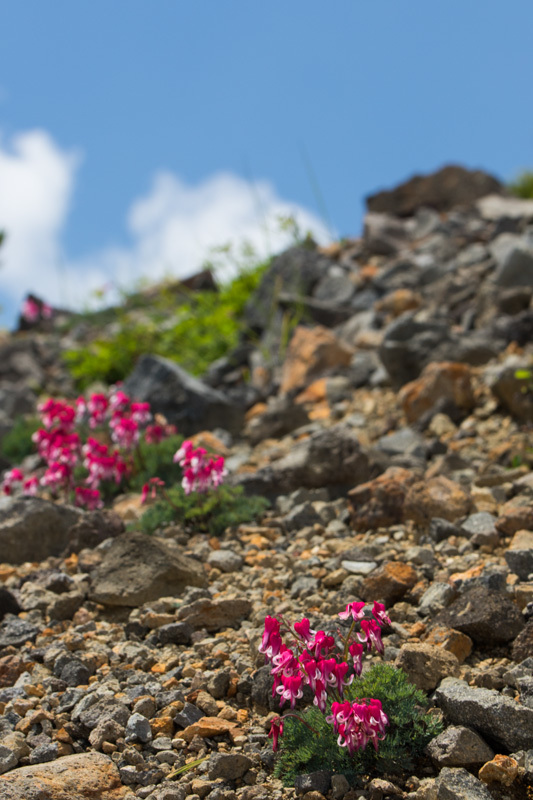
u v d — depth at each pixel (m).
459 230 12.86
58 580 4.99
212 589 4.78
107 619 4.67
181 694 3.78
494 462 6.12
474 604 4.01
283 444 7.56
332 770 3.22
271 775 3.31
